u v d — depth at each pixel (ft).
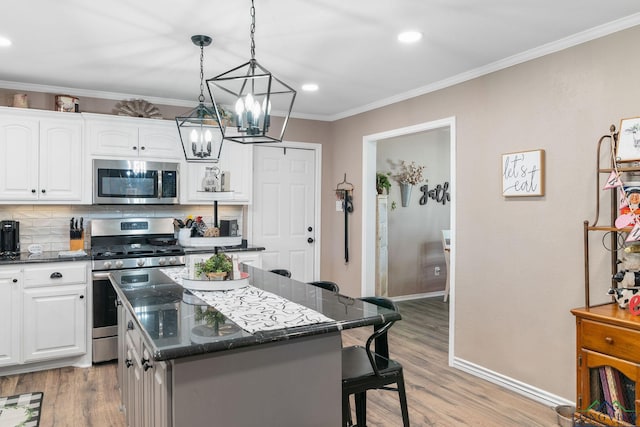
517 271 10.50
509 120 10.68
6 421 9.09
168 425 5.24
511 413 9.46
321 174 18.10
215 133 14.80
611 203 8.59
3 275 11.30
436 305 19.93
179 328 5.58
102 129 13.14
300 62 11.13
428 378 11.41
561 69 9.57
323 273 18.25
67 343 12.03
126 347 8.52
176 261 13.48
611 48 8.70
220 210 16.21
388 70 11.68
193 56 10.68
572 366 9.37
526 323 10.30
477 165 11.51
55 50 10.28
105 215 14.29
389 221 20.51
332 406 6.30
